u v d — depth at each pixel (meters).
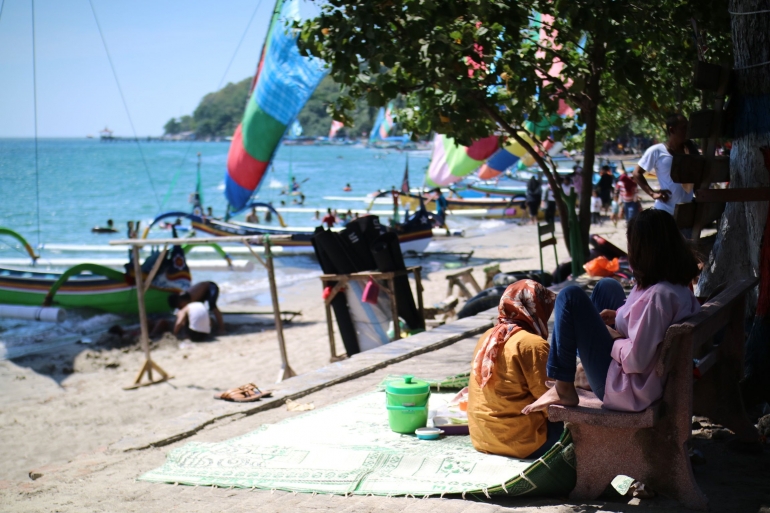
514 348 4.55
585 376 4.32
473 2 9.15
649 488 3.95
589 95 11.54
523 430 4.55
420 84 10.70
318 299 18.30
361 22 9.21
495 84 10.65
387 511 4.03
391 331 10.69
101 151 196.12
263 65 22.80
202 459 5.25
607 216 31.97
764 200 4.92
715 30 9.23
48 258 26.16
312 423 5.84
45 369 12.22
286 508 4.22
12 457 8.46
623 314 3.87
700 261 6.02
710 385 4.64
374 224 10.84
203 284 14.96
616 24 9.93
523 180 46.31
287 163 113.81
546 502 4.03
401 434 5.34
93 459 5.66
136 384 11.29
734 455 4.55
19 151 199.25
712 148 5.44
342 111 10.70
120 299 15.82
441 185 31.47
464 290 14.54
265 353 13.03
